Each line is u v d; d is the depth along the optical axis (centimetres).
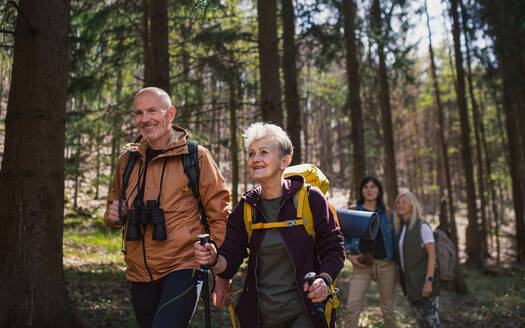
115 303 505
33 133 339
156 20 598
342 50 842
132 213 225
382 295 428
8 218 334
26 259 331
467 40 1358
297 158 743
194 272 228
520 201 1430
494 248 1548
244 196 211
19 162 336
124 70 804
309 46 809
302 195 205
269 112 599
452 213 1351
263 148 203
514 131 1450
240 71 782
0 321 318
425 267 409
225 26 991
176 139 246
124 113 731
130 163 244
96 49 737
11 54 521
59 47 358
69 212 1653
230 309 221
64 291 355
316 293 177
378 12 1034
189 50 830
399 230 430
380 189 437
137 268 230
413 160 3141
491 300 712
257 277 207
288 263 201
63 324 346
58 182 352
